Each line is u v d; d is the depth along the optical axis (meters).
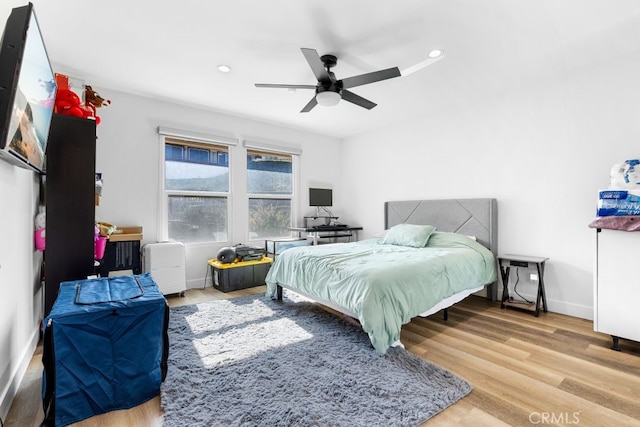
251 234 4.68
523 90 3.34
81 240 2.27
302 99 3.75
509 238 3.47
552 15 2.12
